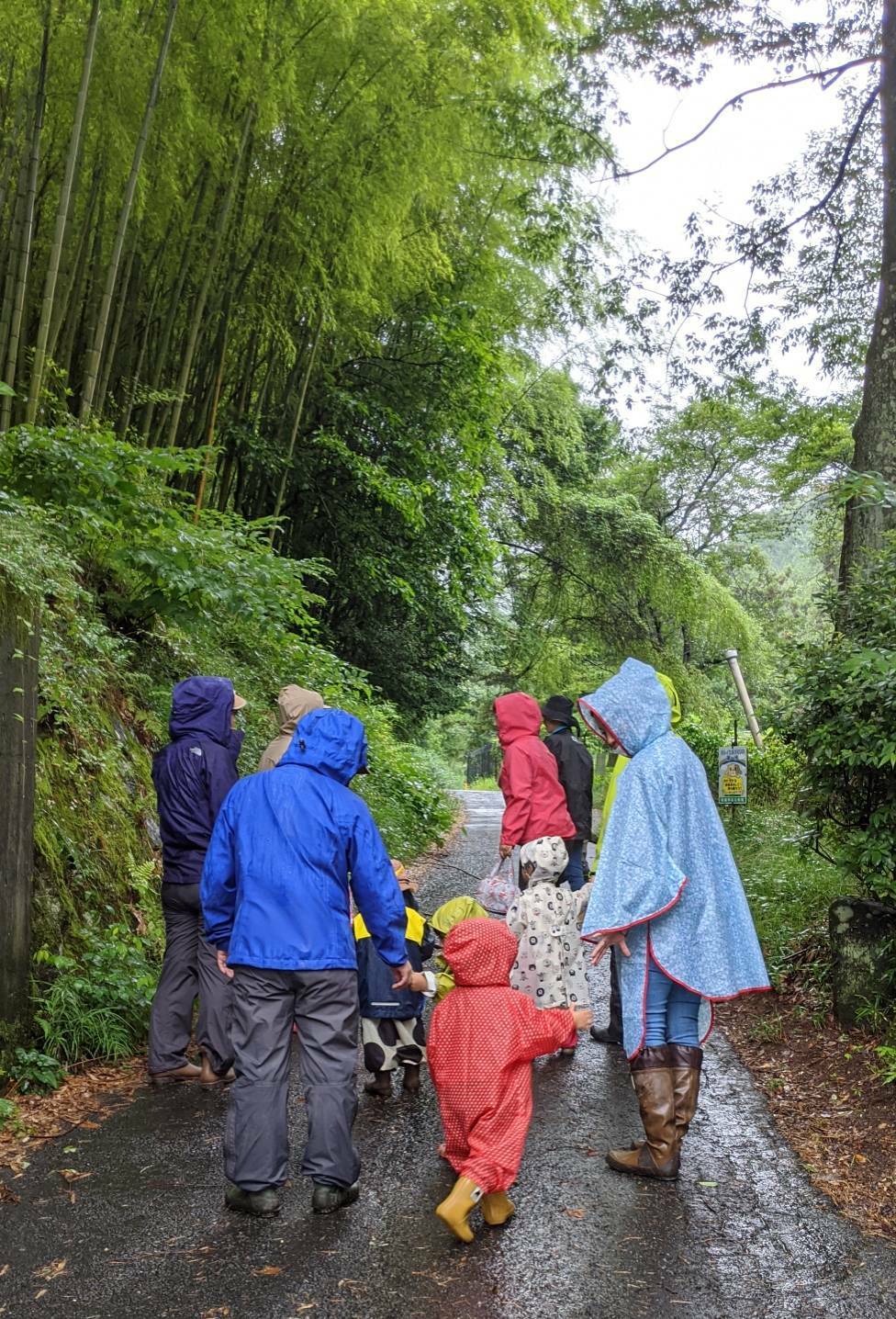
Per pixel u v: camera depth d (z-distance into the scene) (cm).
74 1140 372
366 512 1505
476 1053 316
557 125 1238
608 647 2702
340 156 1052
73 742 569
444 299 1523
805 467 1659
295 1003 331
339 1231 307
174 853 443
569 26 1156
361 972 428
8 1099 399
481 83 1201
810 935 606
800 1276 282
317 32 981
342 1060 326
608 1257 293
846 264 1247
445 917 401
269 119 911
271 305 1099
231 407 1216
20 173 742
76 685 601
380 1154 369
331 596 1612
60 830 514
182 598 721
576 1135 389
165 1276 279
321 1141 319
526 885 501
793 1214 320
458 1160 326
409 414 1545
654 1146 347
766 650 2511
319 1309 264
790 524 1881
